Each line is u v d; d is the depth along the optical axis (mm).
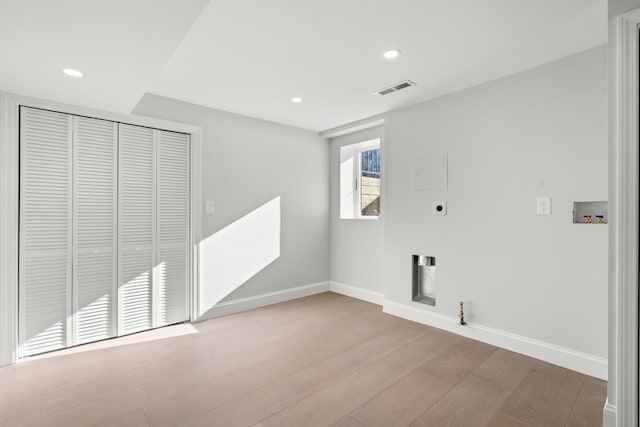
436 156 3020
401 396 1953
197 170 3223
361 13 1746
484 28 1903
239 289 3559
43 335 2516
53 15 1390
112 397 1930
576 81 2219
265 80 2631
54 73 1986
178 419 1731
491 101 2648
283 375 2197
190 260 3236
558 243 2312
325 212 4402
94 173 2715
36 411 1792
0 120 2287
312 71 2467
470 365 2332
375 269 3906
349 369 2279
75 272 2643
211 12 1725
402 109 3309
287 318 3348
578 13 1755
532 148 2428
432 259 3137
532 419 1744
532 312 2445
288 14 1750
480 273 2734
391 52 2182
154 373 2217
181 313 3199
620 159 1528
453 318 2930
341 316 3408
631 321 1513
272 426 1682
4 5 1310
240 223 3559
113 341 2752
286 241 3980
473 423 1712
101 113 2689
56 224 2559
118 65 1885
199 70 2447
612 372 1612
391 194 3426
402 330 2998
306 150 4176
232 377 2168
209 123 3301
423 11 1735
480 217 2725
